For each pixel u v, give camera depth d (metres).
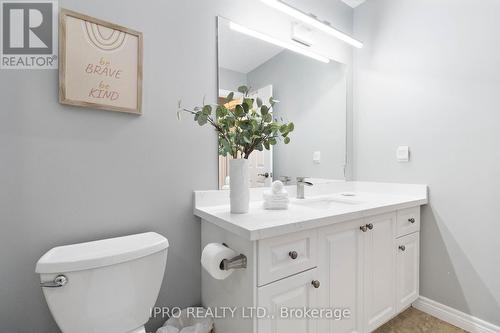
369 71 2.06
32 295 1.00
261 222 1.02
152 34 1.24
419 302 1.76
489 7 1.46
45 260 0.85
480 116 1.50
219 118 1.24
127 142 1.18
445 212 1.64
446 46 1.63
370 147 2.05
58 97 1.04
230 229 1.02
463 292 1.57
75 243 1.07
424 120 1.74
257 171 1.61
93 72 1.09
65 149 1.05
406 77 1.83
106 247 1.00
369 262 1.36
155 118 1.25
